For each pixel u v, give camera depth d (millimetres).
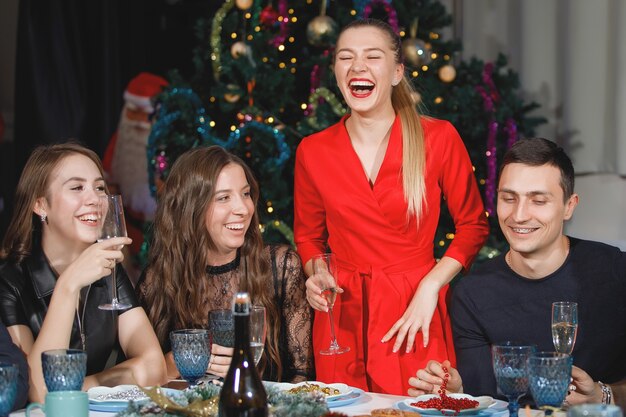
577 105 5355
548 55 5555
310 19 4902
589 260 2717
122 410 2293
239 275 3121
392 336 3074
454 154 3176
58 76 6398
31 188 2855
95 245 2613
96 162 2912
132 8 6836
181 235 3072
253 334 2262
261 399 2016
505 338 2732
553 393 2006
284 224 4570
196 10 6941
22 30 6332
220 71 4801
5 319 2791
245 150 4680
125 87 6828
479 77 4941
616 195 5293
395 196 3125
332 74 4539
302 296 3211
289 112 4875
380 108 3146
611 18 5227
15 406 2377
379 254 3133
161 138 4805
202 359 2334
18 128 6363
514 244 2666
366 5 4605
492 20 5781
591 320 2689
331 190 3174
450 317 3025
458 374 2561
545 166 2619
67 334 2588
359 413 2312
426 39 4844
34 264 2871
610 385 2496
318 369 3188
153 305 3113
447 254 3158
